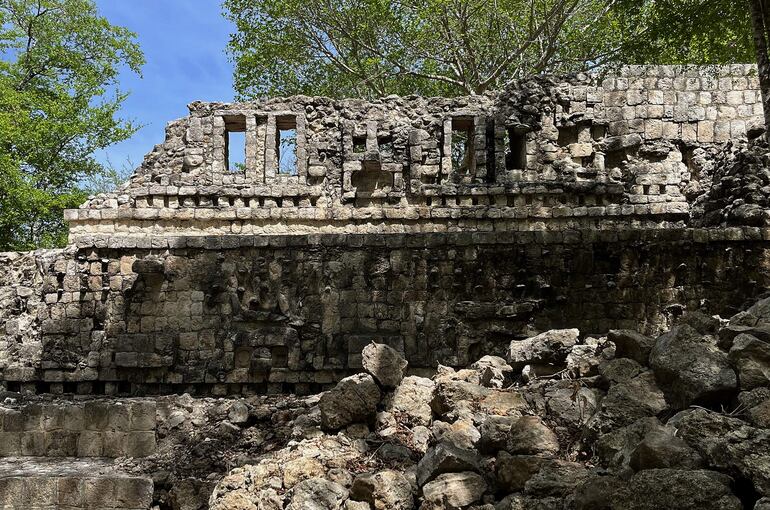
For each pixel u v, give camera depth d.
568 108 18.77
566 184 18.17
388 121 18.84
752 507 5.14
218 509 7.39
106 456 10.07
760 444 5.18
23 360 15.78
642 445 5.60
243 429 10.00
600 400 7.27
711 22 16.02
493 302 15.45
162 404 10.34
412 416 8.55
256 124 18.62
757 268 15.13
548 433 6.87
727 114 18.50
